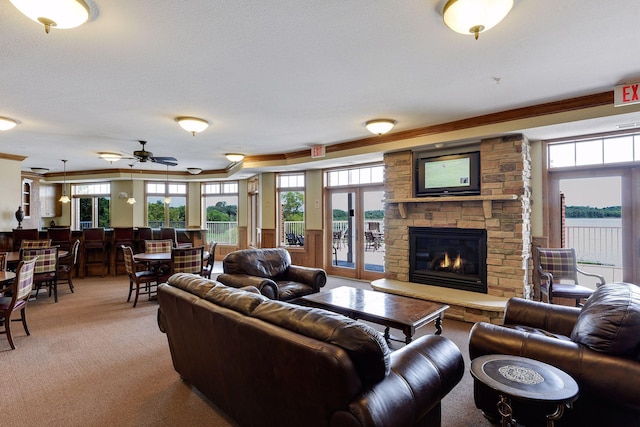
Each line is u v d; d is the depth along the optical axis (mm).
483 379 1504
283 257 4594
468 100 3494
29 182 8531
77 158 6906
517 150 4051
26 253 4691
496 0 1751
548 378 1520
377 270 6414
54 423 2035
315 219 7105
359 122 4297
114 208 9375
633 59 2561
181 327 2275
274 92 3225
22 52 2365
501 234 4188
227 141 5414
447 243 4789
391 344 3342
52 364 2848
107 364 2850
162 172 9062
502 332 2027
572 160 4227
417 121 4273
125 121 4164
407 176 5047
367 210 6504
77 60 2502
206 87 3076
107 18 1955
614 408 1632
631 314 1688
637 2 1847
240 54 2443
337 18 1995
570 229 4273
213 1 1812
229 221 9602
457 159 4559
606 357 1683
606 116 3293
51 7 1699
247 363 1713
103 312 4383
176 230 8789
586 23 2064
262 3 1834
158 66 2625
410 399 1436
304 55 2473
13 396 2336
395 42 2289
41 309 4520
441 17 1995
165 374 2670
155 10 1881
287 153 6484
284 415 1571
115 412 2152
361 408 1266
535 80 2965
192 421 2061
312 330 1472
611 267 4012
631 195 3887
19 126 4352
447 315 4168
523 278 4043
